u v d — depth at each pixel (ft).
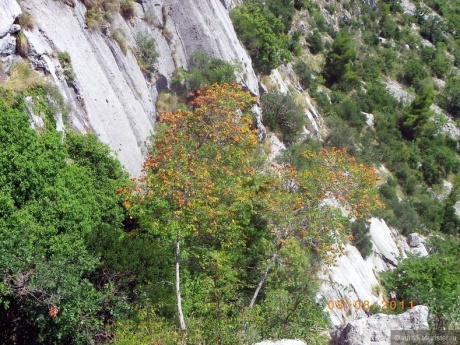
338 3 207.31
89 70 66.49
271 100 109.60
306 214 57.82
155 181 46.78
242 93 56.08
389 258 119.14
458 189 171.12
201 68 89.25
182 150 48.16
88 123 62.64
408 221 141.38
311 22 177.58
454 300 45.73
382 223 130.41
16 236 40.40
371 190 60.03
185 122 51.85
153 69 80.74
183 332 44.29
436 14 263.49
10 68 54.85
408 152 168.04
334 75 168.45
